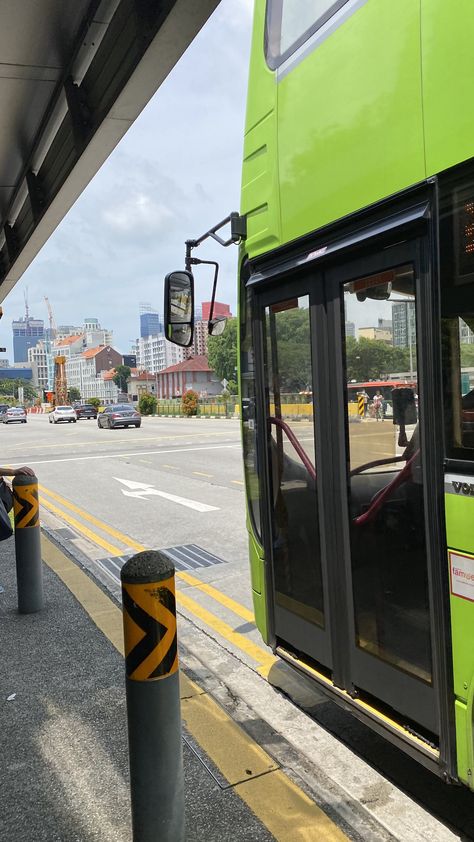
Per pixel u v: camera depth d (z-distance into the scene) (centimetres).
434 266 221
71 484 1305
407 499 249
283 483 334
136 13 513
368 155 247
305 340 306
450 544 222
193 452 1850
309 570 315
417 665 246
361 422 271
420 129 222
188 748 320
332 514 292
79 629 481
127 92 583
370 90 245
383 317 254
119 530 848
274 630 350
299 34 292
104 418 3609
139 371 13262
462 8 204
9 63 672
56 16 595
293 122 295
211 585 597
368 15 245
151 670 220
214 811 272
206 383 9725
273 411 338
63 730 342
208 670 413
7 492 527
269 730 338
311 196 283
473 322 208
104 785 296
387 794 281
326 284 288
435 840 251
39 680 400
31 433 3328
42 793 291
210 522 877
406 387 246
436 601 231
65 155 781
